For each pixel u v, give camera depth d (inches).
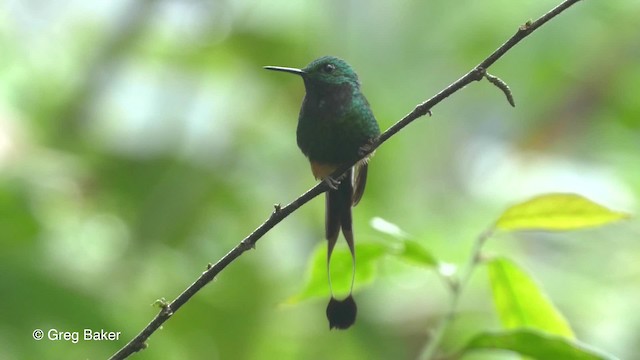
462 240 547.8
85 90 437.7
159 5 458.0
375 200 464.4
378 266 268.4
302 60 463.5
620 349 479.2
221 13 474.3
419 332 494.0
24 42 490.9
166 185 422.9
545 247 538.3
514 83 528.7
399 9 443.5
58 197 399.2
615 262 523.5
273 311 425.1
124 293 362.3
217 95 455.8
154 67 458.0
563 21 500.7
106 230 410.9
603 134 571.8
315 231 450.0
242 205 434.9
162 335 386.3
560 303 500.4
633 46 533.6
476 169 578.9
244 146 444.8
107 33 454.0
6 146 402.6
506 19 484.4
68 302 334.0
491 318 487.5
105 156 425.1
